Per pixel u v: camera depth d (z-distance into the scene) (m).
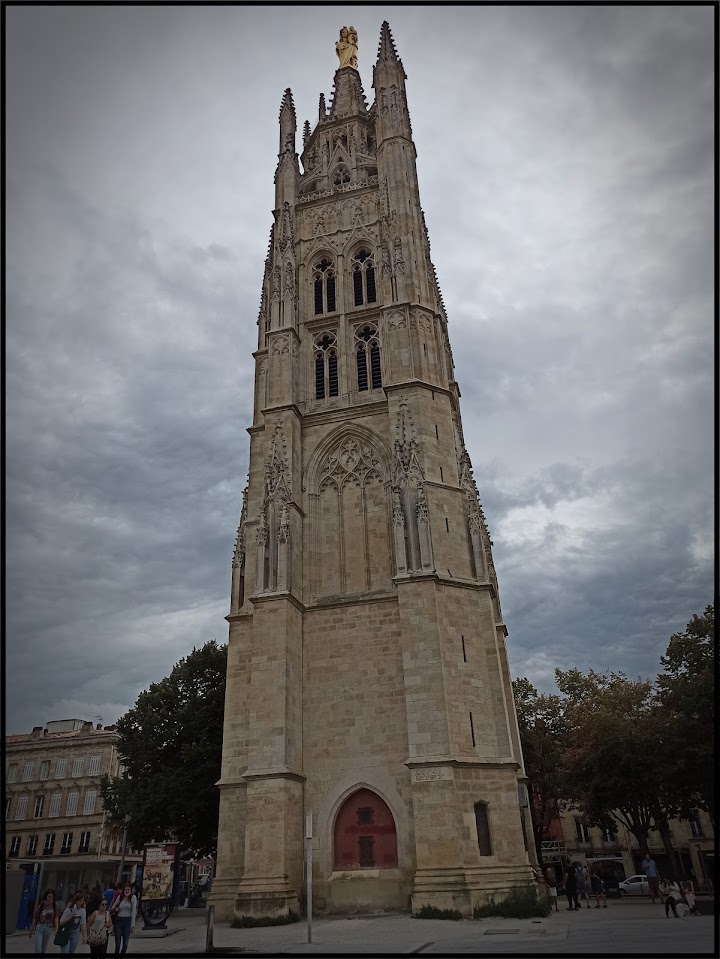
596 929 25.61
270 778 35.62
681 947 19.28
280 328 50.47
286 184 59.09
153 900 30.72
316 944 24.53
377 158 57.75
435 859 32.09
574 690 71.38
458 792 33.78
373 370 49.28
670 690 52.41
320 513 45.38
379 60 61.28
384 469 45.03
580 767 54.03
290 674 38.66
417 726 35.03
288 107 64.12
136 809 50.56
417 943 23.48
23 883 37.03
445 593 38.75
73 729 109.56
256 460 47.62
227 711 40.38
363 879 34.88
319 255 55.81
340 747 38.09
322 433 47.25
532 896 32.22
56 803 93.25
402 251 50.69
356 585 42.69
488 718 36.97
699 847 79.81
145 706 55.28
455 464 43.91
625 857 83.69
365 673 39.34
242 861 36.81
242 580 44.34
